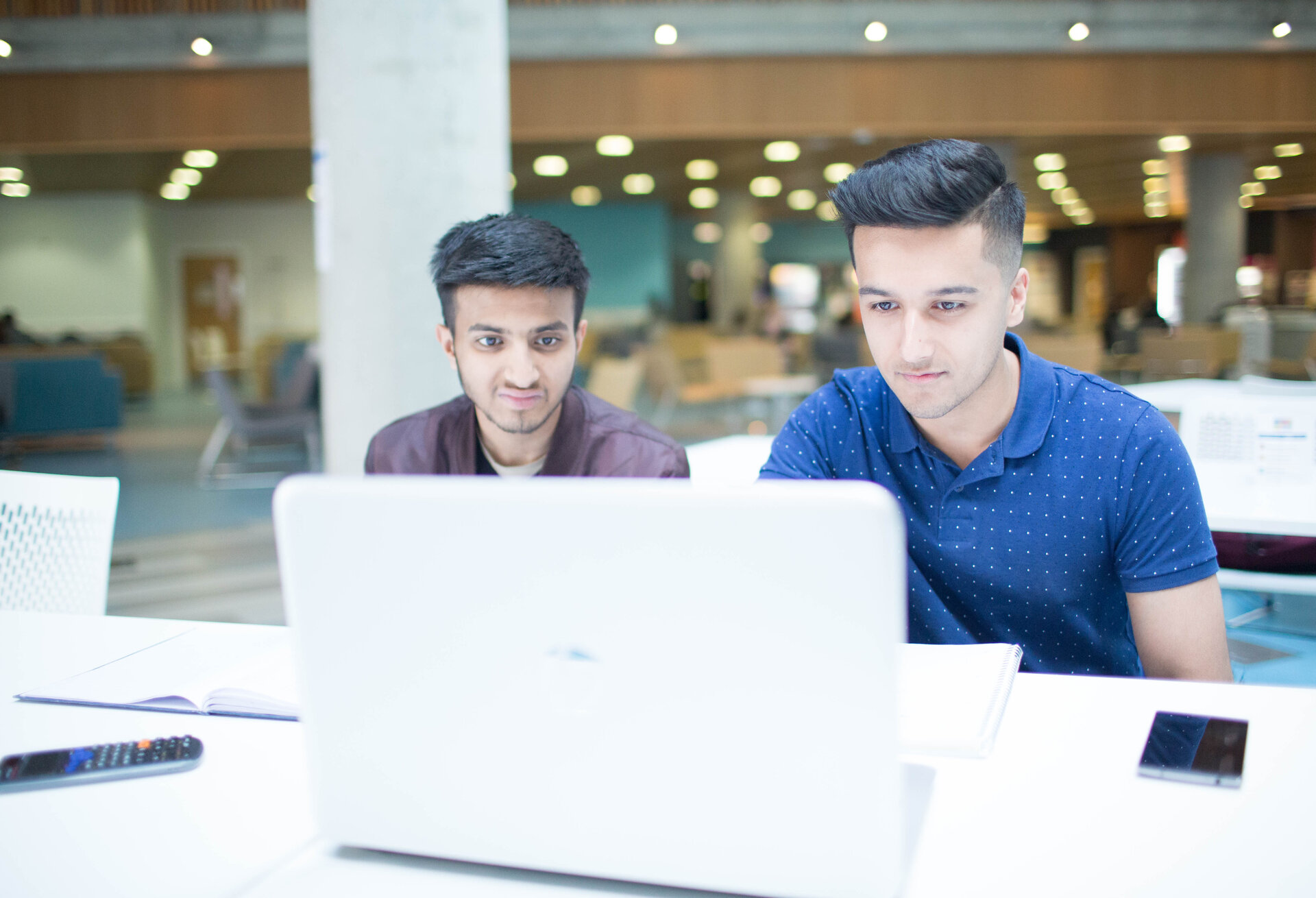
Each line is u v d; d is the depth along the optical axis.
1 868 0.78
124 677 1.19
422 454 1.57
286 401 7.57
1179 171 13.60
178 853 0.80
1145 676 1.35
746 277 17.12
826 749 0.66
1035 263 25.88
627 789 0.70
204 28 8.36
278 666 1.17
